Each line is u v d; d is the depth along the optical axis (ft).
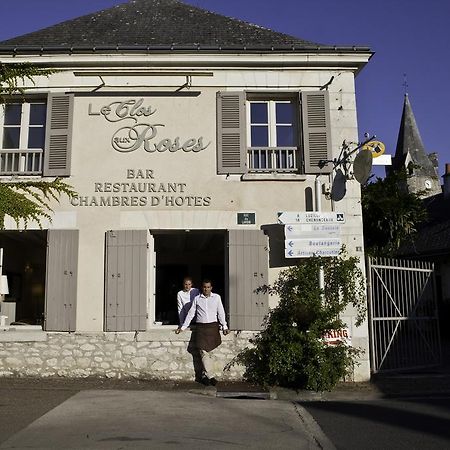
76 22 38.45
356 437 20.27
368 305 32.63
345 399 28.04
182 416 22.75
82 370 31.12
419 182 152.25
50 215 32.37
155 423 21.44
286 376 29.91
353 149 33.47
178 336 31.42
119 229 32.37
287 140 34.65
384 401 27.40
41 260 43.27
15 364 31.07
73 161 32.99
